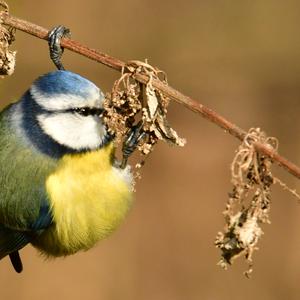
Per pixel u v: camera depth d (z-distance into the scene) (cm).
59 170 823
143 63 711
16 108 830
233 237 673
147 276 1416
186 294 1394
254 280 1375
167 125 729
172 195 1498
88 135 798
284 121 1556
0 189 840
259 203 668
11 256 925
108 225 866
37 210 839
